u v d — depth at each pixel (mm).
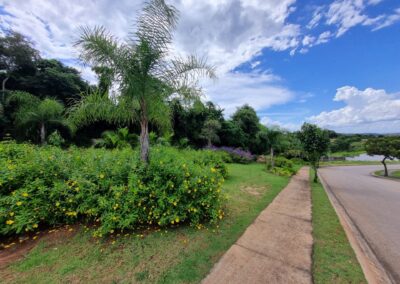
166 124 4664
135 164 3320
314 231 3301
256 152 23781
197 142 19188
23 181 2953
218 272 2141
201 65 4020
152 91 3666
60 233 2834
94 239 2707
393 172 18609
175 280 1999
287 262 2381
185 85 3979
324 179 11211
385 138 16859
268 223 3574
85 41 3289
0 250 2461
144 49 3512
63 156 3643
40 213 2785
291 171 11656
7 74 15812
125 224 2695
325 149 8984
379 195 7238
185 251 2525
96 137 13469
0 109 12117
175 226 3172
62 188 2924
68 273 2059
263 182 7656
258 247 2709
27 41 16609
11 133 12234
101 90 3770
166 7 3574
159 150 4859
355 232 3668
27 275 2021
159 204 2969
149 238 2797
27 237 2719
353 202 6047
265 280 2039
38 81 15836
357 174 16109
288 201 5172
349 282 2068
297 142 11672
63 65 18578
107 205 2793
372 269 2434
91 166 3332
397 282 2277
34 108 10953
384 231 3760
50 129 11547
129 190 2922
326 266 2326
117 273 2076
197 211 3199
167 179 3248
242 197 5273
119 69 3455
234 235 3023
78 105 3652
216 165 7422
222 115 21578
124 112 3771
